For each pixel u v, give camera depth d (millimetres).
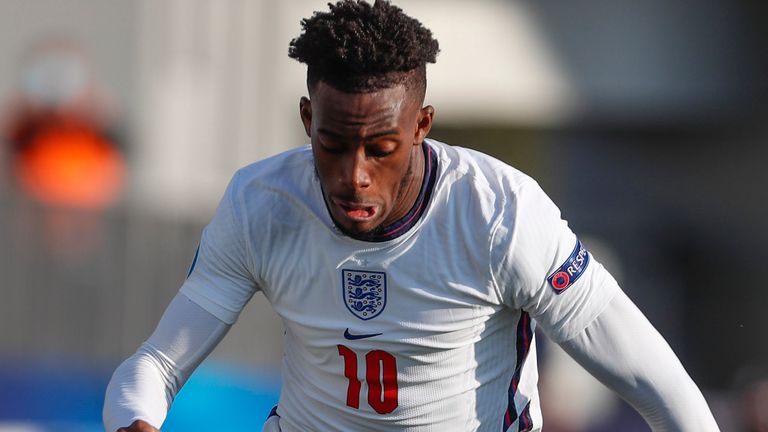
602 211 48500
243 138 42094
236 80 41969
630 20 49594
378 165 10297
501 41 48656
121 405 11328
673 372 11344
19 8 38156
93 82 38188
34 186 33281
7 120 35062
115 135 37438
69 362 26578
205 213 36438
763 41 50031
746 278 47500
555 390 26328
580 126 49281
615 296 11305
